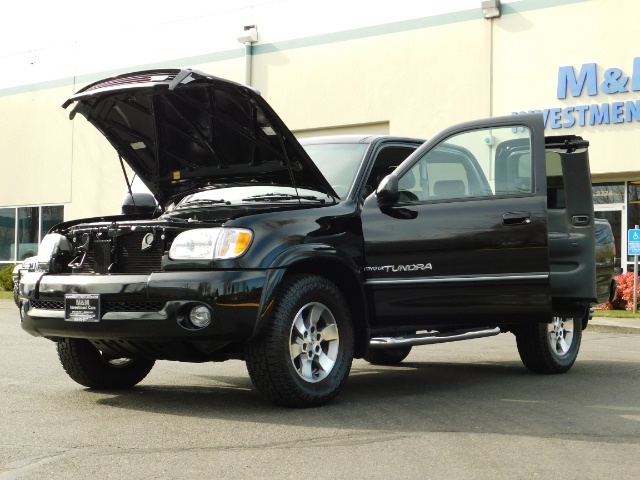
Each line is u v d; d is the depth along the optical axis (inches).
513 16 781.3
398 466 167.5
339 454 177.0
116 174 1055.0
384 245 243.3
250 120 238.1
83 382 259.6
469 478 159.3
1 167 1160.8
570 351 313.3
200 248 216.8
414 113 834.2
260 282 215.3
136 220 245.9
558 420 215.2
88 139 1080.8
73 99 250.2
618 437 194.9
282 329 219.5
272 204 242.5
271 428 202.7
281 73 916.6
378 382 285.3
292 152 239.5
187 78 228.7
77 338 240.8
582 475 161.8
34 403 239.3
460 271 249.6
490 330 289.0
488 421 213.0
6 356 344.8
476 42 800.9
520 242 251.3
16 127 1147.3
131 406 233.9
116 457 174.2
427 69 827.4
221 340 215.2
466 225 250.4
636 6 724.0
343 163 258.1
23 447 183.5
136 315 218.8
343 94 877.2
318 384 228.7
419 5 831.7
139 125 261.6
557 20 760.3
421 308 246.8
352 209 242.2
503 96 786.2
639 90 721.0
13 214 1151.6
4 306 740.0
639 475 162.2
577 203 286.8
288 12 912.9
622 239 762.2
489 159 258.8
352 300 241.8
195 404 236.5
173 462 170.2
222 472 162.7
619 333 538.3
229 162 261.0
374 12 858.8
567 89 754.2
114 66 1053.8
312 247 226.7
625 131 726.5
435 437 193.5
